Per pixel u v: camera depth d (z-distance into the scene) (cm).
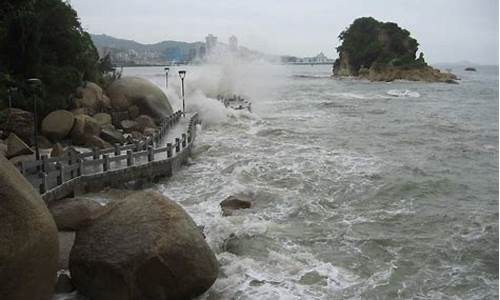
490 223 1373
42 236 803
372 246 1221
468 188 1725
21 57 2462
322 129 3041
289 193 1653
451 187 1728
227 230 1295
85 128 2136
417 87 8400
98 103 2694
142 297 881
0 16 2525
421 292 1002
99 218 964
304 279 1041
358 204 1559
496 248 1205
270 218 1432
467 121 3475
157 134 2205
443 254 1177
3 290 771
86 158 1767
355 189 1698
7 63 2458
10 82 2284
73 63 2772
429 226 1362
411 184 1736
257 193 1652
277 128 3014
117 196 1612
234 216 1424
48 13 2628
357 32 12631
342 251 1191
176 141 2008
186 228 926
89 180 1633
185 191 1709
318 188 1716
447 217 1431
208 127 3058
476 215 1445
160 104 2961
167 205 955
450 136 2798
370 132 2936
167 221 916
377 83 9981
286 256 1148
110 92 2930
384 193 1656
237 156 2197
